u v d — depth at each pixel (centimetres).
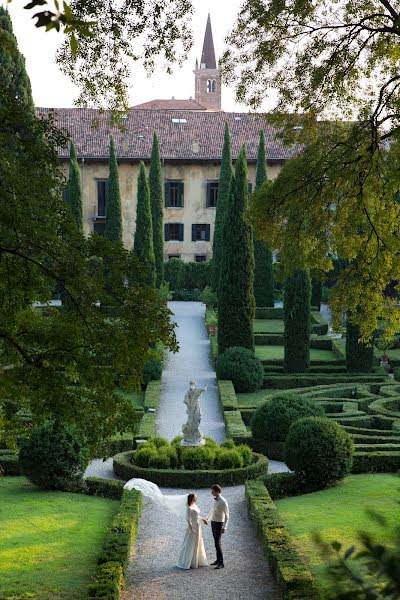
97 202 7144
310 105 2295
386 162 2294
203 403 3878
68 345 1462
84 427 1560
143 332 1527
